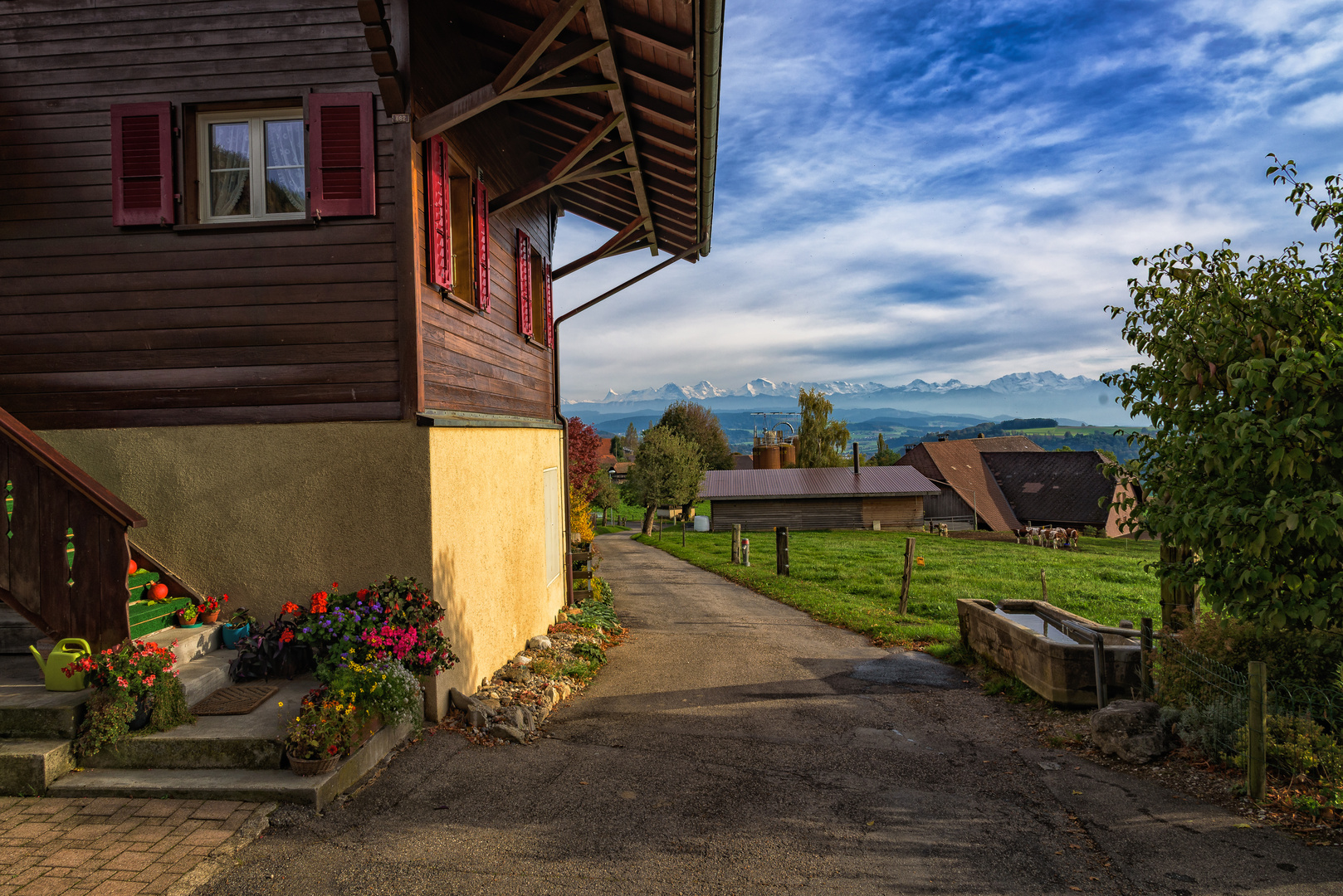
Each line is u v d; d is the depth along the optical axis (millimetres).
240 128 6562
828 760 5699
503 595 8336
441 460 6426
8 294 6379
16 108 6395
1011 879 3889
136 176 6273
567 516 12797
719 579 19016
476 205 7977
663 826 4480
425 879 3824
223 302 6273
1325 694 5152
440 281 6605
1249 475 5219
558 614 11719
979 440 68750
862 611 12898
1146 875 3887
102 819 4348
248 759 4848
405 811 4605
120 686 4820
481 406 8094
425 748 5680
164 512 6293
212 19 6332
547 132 9570
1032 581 18500
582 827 4449
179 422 6289
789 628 11742
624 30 5840
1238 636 5695
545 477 10898
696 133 7195
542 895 3697
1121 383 6207
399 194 6223
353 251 6246
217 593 6273
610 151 8258
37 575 5328
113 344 6316
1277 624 4938
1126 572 20094
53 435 6340
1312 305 5148
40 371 6359
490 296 8500
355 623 5531
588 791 5008
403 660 5613
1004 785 5191
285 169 6539
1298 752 4711
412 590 5965
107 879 3738
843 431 60062
